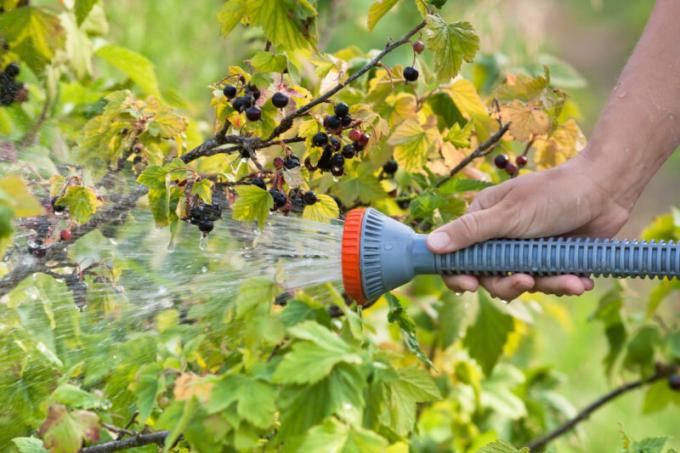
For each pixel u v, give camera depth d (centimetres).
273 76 286
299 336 231
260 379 234
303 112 282
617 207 296
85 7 354
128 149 302
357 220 270
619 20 1386
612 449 648
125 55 397
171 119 301
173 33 607
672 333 451
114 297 288
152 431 274
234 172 303
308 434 227
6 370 272
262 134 289
